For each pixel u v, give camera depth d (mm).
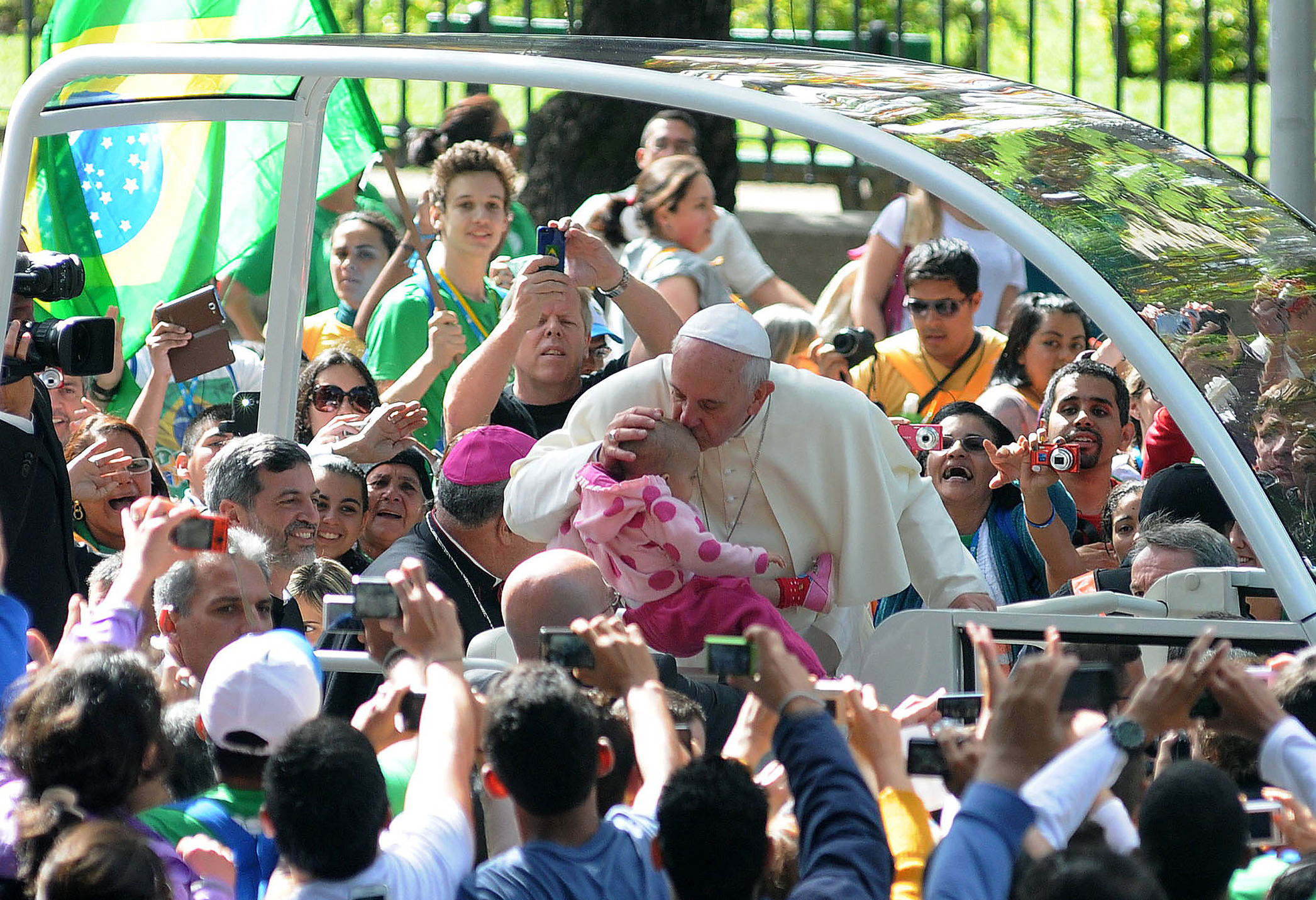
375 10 42188
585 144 29516
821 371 24250
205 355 22266
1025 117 17859
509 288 24922
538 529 15516
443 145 29281
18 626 12750
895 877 10312
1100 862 8734
